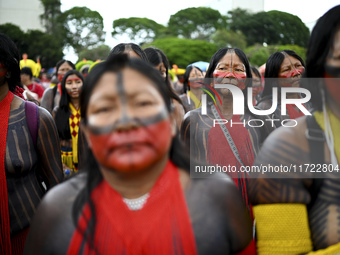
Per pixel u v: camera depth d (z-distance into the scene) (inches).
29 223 80.6
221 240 42.9
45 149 84.1
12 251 79.8
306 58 47.1
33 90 307.6
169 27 1907.0
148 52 113.6
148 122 39.2
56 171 86.4
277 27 1555.1
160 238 41.7
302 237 45.3
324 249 44.3
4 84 80.1
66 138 152.0
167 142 40.8
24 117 81.7
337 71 43.5
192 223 42.7
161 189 43.2
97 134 39.6
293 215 45.6
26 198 80.6
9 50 80.3
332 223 44.6
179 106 106.1
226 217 44.1
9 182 78.8
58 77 236.2
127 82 40.3
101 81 41.2
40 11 2027.6
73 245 42.3
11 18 1936.5
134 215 42.4
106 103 40.0
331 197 45.2
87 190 44.1
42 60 1733.5
